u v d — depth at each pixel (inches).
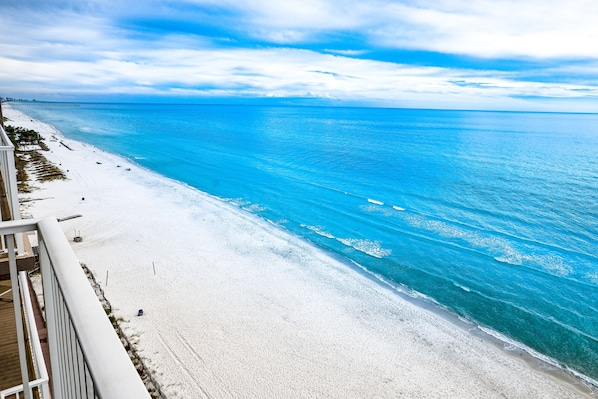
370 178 1819.6
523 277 839.7
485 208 1344.7
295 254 906.1
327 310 679.1
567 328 660.1
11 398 152.4
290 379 517.0
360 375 529.3
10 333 184.7
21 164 1785.2
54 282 74.0
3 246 155.2
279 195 1457.9
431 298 744.3
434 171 2032.5
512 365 564.1
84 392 55.1
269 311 665.6
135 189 1428.4
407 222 1170.6
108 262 812.6
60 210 1130.7
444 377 532.7
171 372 520.4
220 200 1349.7
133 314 635.5
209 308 663.8
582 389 521.3
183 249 896.9
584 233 1122.7
